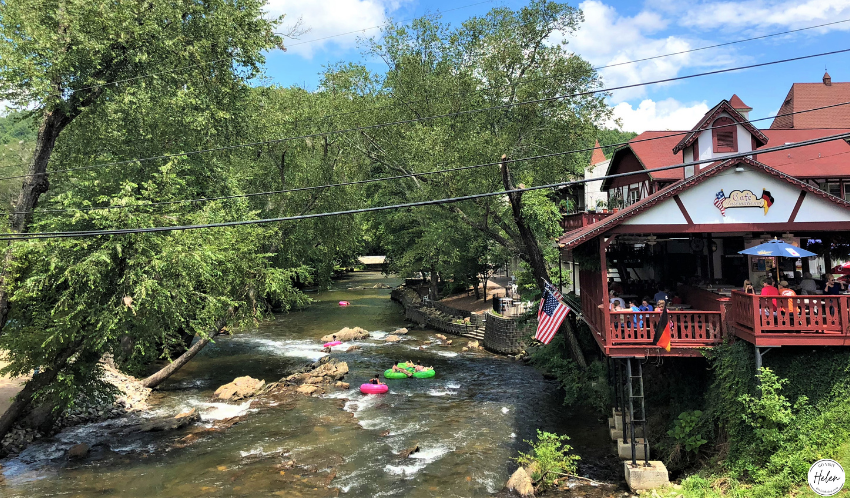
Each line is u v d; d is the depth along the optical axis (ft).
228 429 64.28
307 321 145.69
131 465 53.72
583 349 80.02
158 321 59.88
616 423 56.75
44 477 50.85
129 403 72.90
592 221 83.87
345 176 102.47
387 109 98.73
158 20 66.95
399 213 138.51
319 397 77.51
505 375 87.20
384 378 87.30
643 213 47.26
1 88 57.88
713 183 47.03
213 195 78.48
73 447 56.75
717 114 59.11
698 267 63.77
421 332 129.18
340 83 114.32
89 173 64.90
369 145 103.55
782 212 46.62
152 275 54.34
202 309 67.51
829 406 39.78
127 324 57.72
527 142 97.04
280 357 103.60
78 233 34.42
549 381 82.69
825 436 38.19
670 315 47.39
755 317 41.19
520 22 103.35
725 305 46.24
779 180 46.50
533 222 81.05
